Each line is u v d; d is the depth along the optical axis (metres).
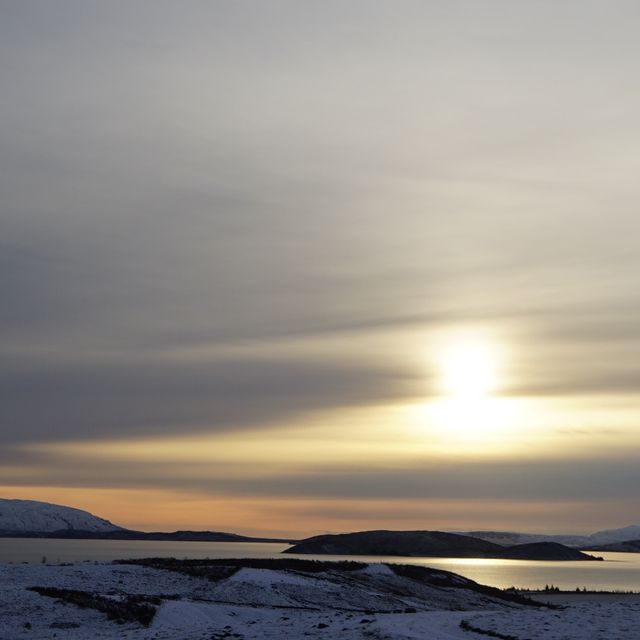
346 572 116.81
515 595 130.12
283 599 89.69
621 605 74.50
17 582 84.88
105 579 91.31
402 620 57.00
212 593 89.06
